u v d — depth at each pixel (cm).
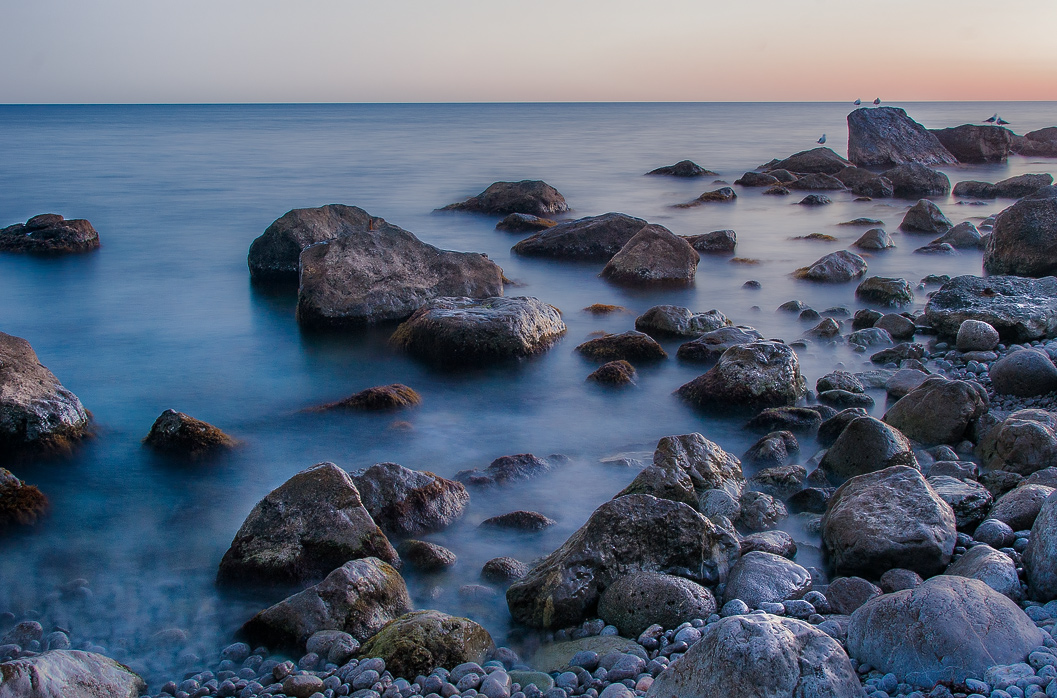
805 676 385
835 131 7694
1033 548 551
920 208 2261
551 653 526
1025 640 446
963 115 13788
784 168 3662
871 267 1802
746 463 838
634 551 587
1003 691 410
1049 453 741
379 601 577
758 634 397
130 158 4712
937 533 586
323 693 488
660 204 2912
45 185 3394
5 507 743
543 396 1059
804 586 577
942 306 1234
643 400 1037
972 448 819
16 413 880
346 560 636
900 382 1000
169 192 3186
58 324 1425
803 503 731
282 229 1778
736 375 975
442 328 1176
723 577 599
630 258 1705
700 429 945
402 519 702
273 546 638
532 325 1202
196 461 873
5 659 546
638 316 1434
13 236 2127
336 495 657
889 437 754
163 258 2016
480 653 528
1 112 19875
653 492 667
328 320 1363
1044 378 918
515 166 4212
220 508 778
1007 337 1148
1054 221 1434
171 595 632
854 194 3158
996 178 3572
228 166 4188
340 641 534
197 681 521
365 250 1403
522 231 2366
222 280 1778
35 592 639
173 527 742
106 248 2141
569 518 734
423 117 13925
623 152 5150
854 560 598
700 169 3838
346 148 5512
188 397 1071
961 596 462
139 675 527
